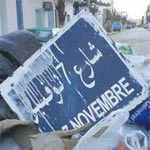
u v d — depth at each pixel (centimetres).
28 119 145
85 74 145
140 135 130
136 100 142
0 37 174
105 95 143
